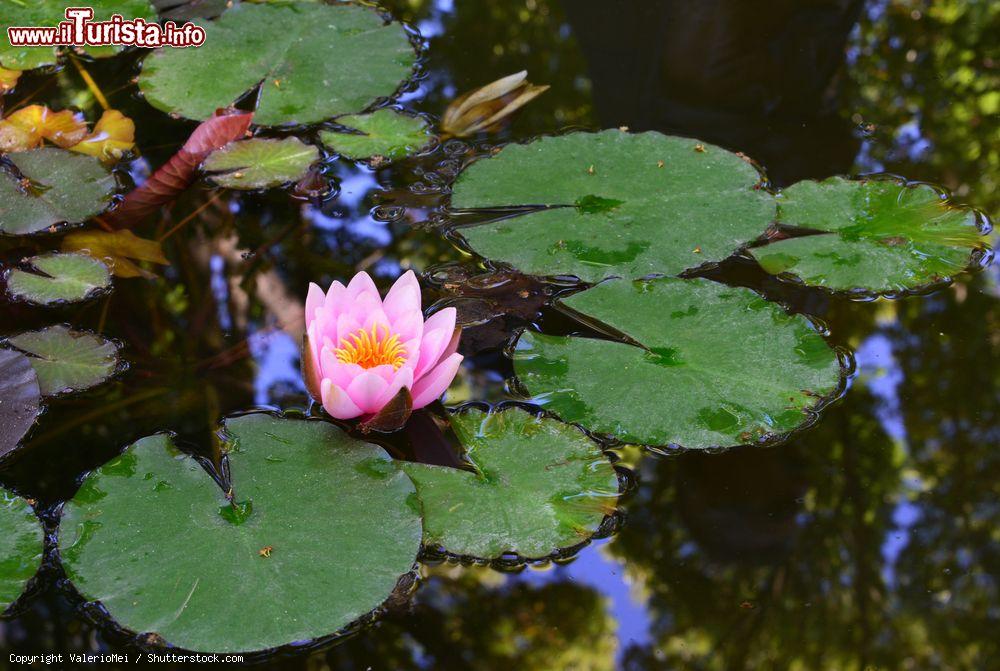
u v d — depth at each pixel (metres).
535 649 2.79
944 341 2.96
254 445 2.86
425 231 3.05
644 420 2.89
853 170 3.13
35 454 2.87
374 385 2.86
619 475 2.88
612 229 3.03
